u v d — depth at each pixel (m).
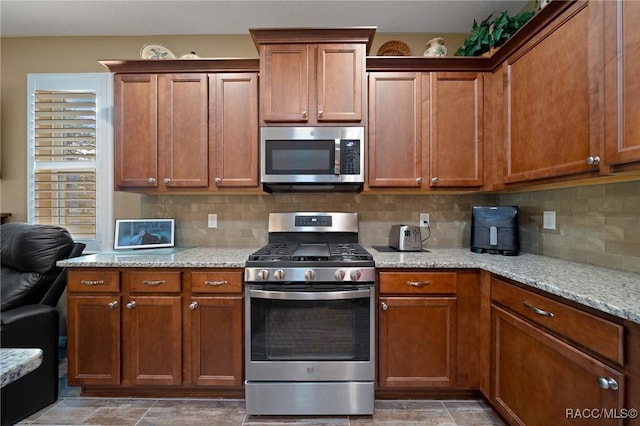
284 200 2.39
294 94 1.96
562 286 1.17
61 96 2.47
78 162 2.47
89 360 1.76
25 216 2.48
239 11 2.20
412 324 1.73
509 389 1.48
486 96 2.00
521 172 1.69
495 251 1.99
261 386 1.66
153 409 1.74
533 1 2.08
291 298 1.62
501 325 1.55
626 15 1.09
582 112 1.29
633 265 1.38
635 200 1.36
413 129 2.01
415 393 1.82
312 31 1.93
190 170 2.04
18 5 2.12
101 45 2.48
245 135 2.04
